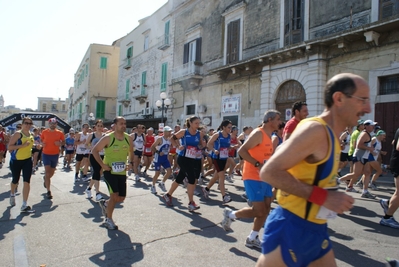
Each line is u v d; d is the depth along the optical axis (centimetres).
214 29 2088
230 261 368
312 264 195
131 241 433
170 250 401
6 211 591
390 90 1176
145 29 3089
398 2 1139
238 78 1850
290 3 1544
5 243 422
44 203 667
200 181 955
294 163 168
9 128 2480
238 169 1173
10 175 1141
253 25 1764
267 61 1609
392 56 1147
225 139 697
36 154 1264
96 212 595
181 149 622
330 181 179
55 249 402
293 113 450
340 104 178
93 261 365
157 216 567
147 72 3009
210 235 461
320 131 170
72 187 882
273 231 192
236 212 435
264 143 415
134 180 1034
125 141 499
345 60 1300
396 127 1141
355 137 863
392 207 509
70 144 1407
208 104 2102
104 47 4450
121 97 3662
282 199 194
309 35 1449
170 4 2631
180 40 2456
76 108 5778
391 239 451
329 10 1375
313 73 1381
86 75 4619
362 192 755
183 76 2239
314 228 183
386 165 1132
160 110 2686
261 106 1666
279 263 187
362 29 1147
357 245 426
